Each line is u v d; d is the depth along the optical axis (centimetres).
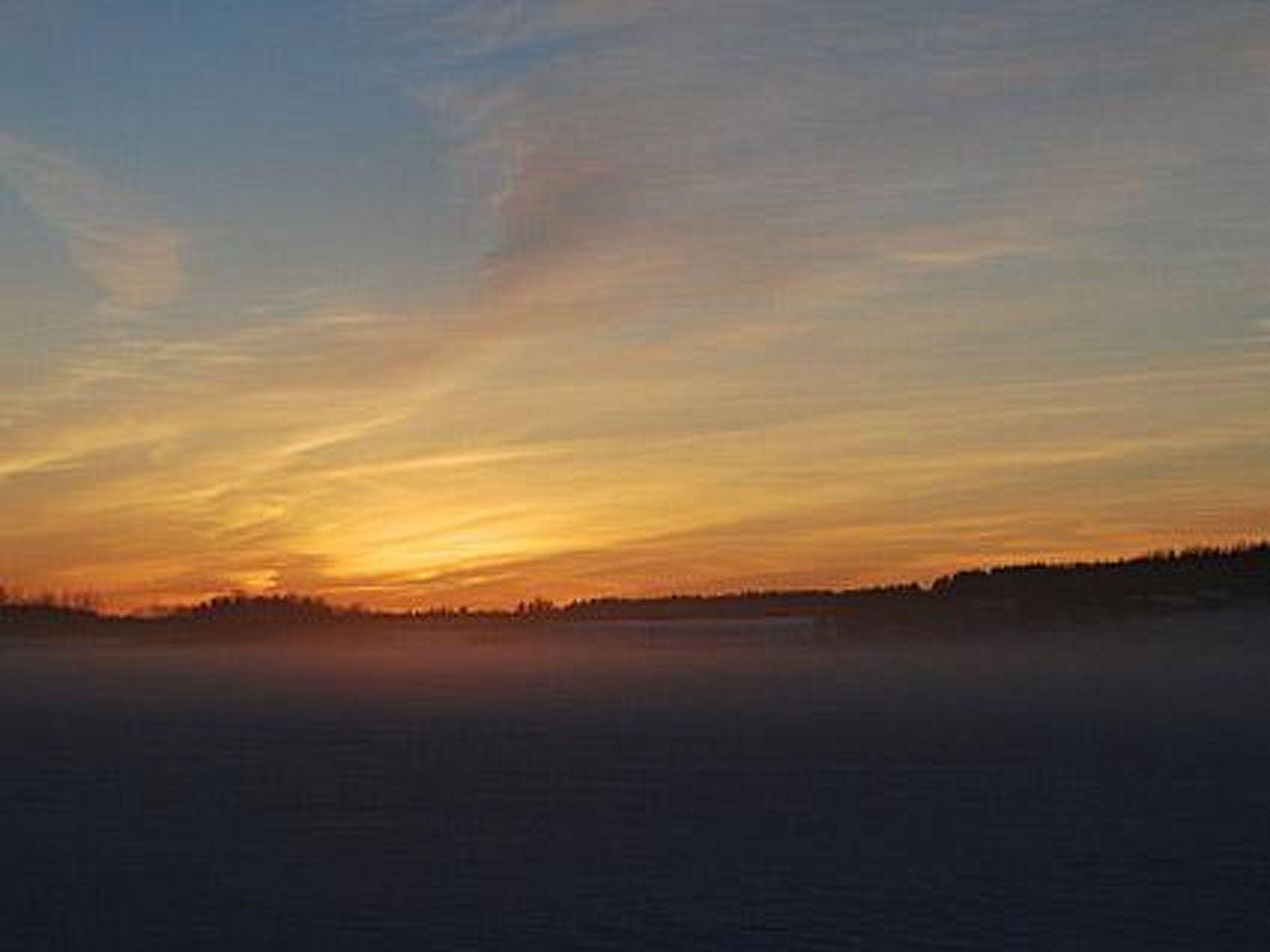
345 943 1792
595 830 2511
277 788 3041
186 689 6944
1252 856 2177
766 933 1795
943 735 3975
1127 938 1739
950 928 1794
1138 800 2717
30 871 2208
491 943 1780
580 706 5369
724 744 3834
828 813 2638
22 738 4159
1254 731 3984
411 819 2644
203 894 2048
